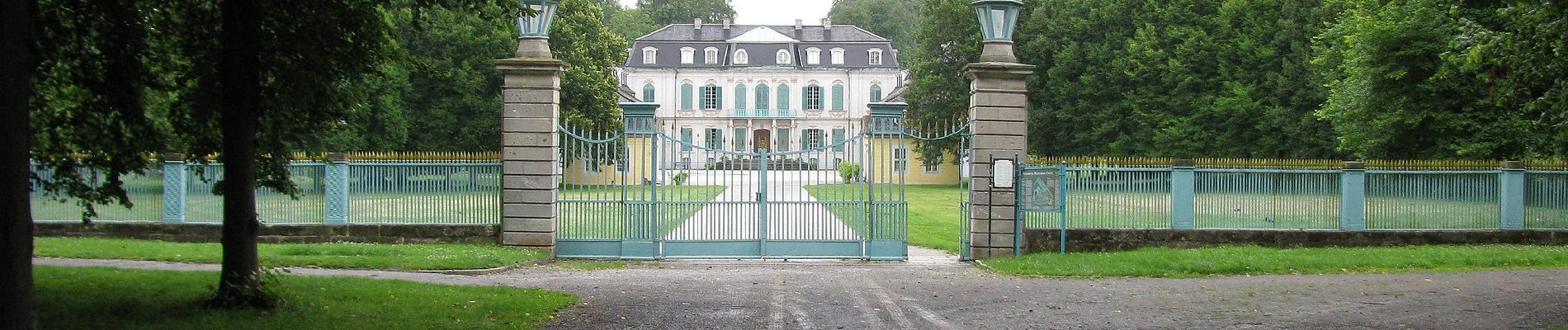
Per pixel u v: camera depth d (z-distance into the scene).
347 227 18.88
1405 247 19.19
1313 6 41.81
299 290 11.77
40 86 11.20
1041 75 51.94
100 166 11.68
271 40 10.61
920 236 24.58
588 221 18.48
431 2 11.90
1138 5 48.38
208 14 11.10
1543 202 19.88
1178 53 45.00
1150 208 18.91
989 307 12.37
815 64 87.44
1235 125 43.59
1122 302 12.76
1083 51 49.62
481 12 11.98
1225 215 19.09
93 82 11.12
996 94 17.83
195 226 19.39
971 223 18.17
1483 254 17.58
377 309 10.87
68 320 9.56
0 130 6.87
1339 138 35.91
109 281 12.30
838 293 13.68
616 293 13.43
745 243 18.47
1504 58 13.95
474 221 18.69
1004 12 18.09
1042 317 11.57
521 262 16.86
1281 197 19.20
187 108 11.38
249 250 10.47
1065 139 50.41
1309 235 19.16
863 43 88.31
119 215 19.53
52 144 11.51
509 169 18.00
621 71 82.56
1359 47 32.50
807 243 18.47
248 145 10.33
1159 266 16.20
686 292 13.62
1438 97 31.39
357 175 18.97
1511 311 11.76
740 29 91.44
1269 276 15.79
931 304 12.65
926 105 55.53
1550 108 14.92
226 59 10.05
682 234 18.47
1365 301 12.68
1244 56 43.59
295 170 18.91
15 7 6.89
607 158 18.48
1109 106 48.31
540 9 17.97
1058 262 16.83
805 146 87.00
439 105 40.97
